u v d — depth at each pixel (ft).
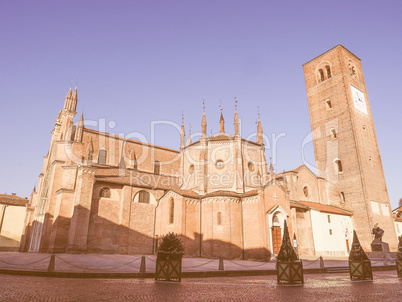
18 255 102.63
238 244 121.29
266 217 120.06
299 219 159.84
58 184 139.44
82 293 39.45
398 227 212.02
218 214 124.16
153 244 134.51
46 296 36.24
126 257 101.86
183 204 125.39
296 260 56.34
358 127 189.16
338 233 167.22
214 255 118.62
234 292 42.83
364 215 171.94
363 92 208.64
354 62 212.64
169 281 56.29
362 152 183.62
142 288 45.73
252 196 123.85
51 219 132.57
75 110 159.43
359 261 64.34
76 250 112.78
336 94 199.52
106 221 126.72
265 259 112.88
